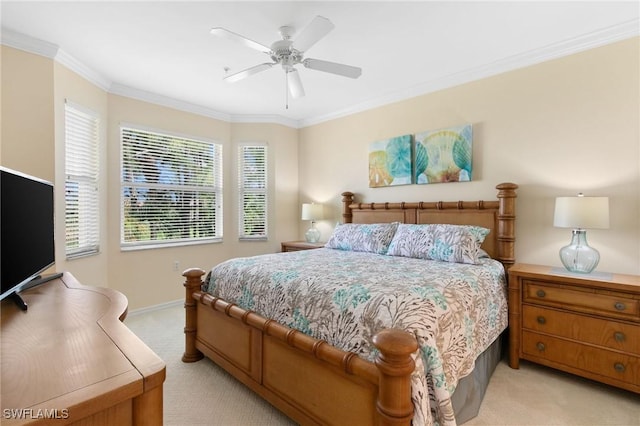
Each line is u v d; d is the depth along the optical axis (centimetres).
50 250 170
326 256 284
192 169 414
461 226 277
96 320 108
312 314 167
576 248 230
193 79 329
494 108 296
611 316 198
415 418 118
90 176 317
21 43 245
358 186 412
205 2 205
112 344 90
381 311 145
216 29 192
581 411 184
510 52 272
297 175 489
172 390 208
